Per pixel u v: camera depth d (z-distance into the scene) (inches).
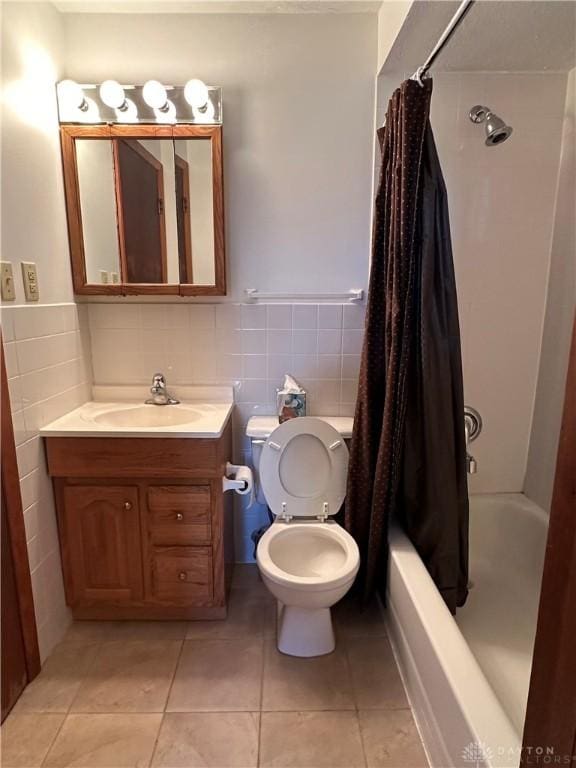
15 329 60.0
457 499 66.9
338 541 70.4
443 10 56.4
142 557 71.7
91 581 72.1
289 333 82.7
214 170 74.8
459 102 74.2
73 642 69.6
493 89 74.0
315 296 81.9
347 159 77.6
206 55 74.4
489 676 59.5
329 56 74.6
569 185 74.4
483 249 79.2
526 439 85.9
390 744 53.6
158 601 73.0
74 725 56.0
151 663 65.4
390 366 65.5
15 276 60.4
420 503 67.7
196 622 74.0
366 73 74.9
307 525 72.8
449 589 66.9
